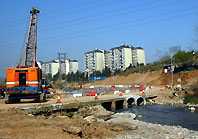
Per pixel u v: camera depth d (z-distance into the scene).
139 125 17.61
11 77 21.36
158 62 82.12
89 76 109.25
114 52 125.06
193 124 19.22
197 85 40.06
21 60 25.70
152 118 22.31
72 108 22.16
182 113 25.03
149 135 14.30
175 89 41.06
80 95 33.78
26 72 21.48
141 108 29.92
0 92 31.17
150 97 36.47
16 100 22.89
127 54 120.44
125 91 43.50
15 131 10.65
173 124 19.31
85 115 21.78
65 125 13.48
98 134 12.91
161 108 29.48
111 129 15.49
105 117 21.42
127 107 31.08
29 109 18.03
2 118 13.62
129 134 14.18
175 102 34.75
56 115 19.34
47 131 11.02
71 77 121.69
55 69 155.00
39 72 22.75
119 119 19.86
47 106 19.53
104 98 28.70
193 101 33.06
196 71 57.09
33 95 22.44
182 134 14.70
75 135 11.32
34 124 12.61
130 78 80.88
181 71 61.41
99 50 133.62
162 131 15.65
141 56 124.75
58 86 69.69
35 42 32.09
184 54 66.69
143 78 75.00
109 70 117.06
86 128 13.56
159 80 65.50
